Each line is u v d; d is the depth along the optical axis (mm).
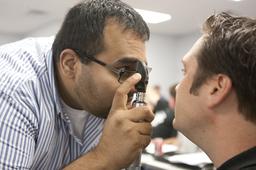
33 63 1021
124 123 883
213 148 718
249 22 705
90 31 943
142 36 950
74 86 996
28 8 4578
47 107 970
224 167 662
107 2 996
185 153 2518
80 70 966
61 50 992
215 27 713
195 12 4328
